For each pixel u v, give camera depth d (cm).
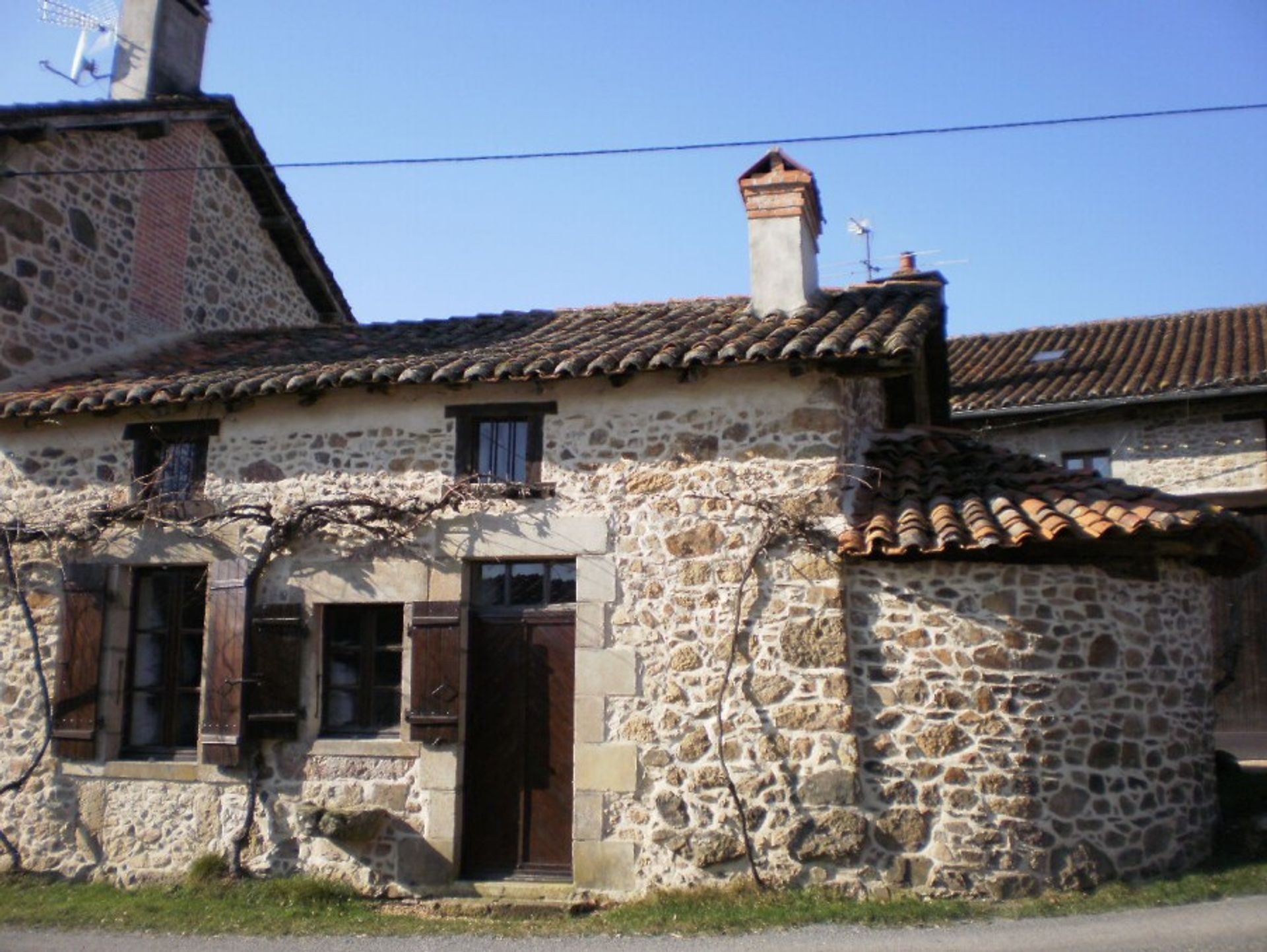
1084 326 1683
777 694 744
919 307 848
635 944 641
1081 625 734
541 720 805
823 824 723
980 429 1416
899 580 748
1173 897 676
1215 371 1321
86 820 855
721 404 797
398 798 798
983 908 678
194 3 1239
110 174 1074
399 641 846
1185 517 700
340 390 852
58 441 926
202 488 884
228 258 1246
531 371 793
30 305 976
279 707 823
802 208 902
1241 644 1254
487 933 682
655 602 778
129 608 893
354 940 668
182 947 657
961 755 718
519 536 809
